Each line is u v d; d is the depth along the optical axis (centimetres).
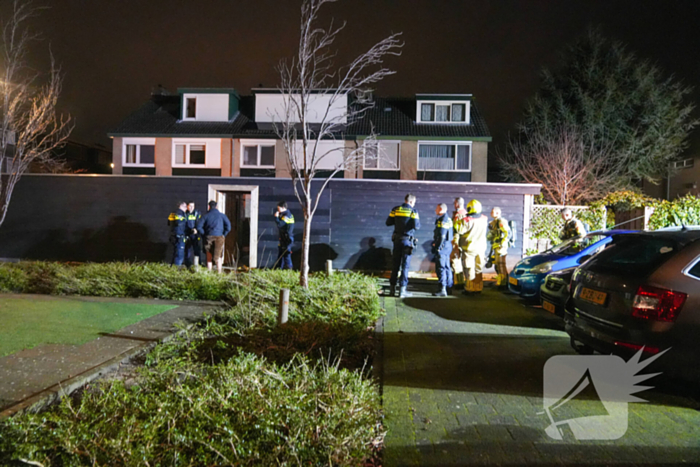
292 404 290
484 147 2430
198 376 356
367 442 276
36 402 320
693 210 1106
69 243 1293
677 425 325
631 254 429
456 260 898
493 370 436
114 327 530
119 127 2561
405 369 438
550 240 1212
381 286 943
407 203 829
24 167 906
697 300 354
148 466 235
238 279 766
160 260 1273
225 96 2591
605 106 2080
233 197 1502
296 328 511
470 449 290
